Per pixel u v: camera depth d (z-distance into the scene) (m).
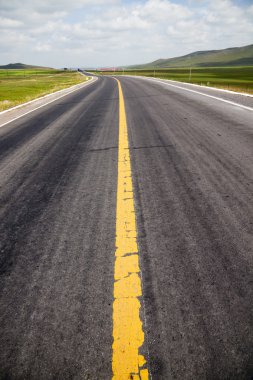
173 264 1.91
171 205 2.71
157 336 1.43
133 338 1.43
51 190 3.26
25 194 3.20
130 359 1.33
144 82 26.84
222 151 4.30
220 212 2.53
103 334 1.46
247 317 1.49
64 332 1.48
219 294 1.65
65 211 2.73
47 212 2.74
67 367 1.31
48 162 4.34
